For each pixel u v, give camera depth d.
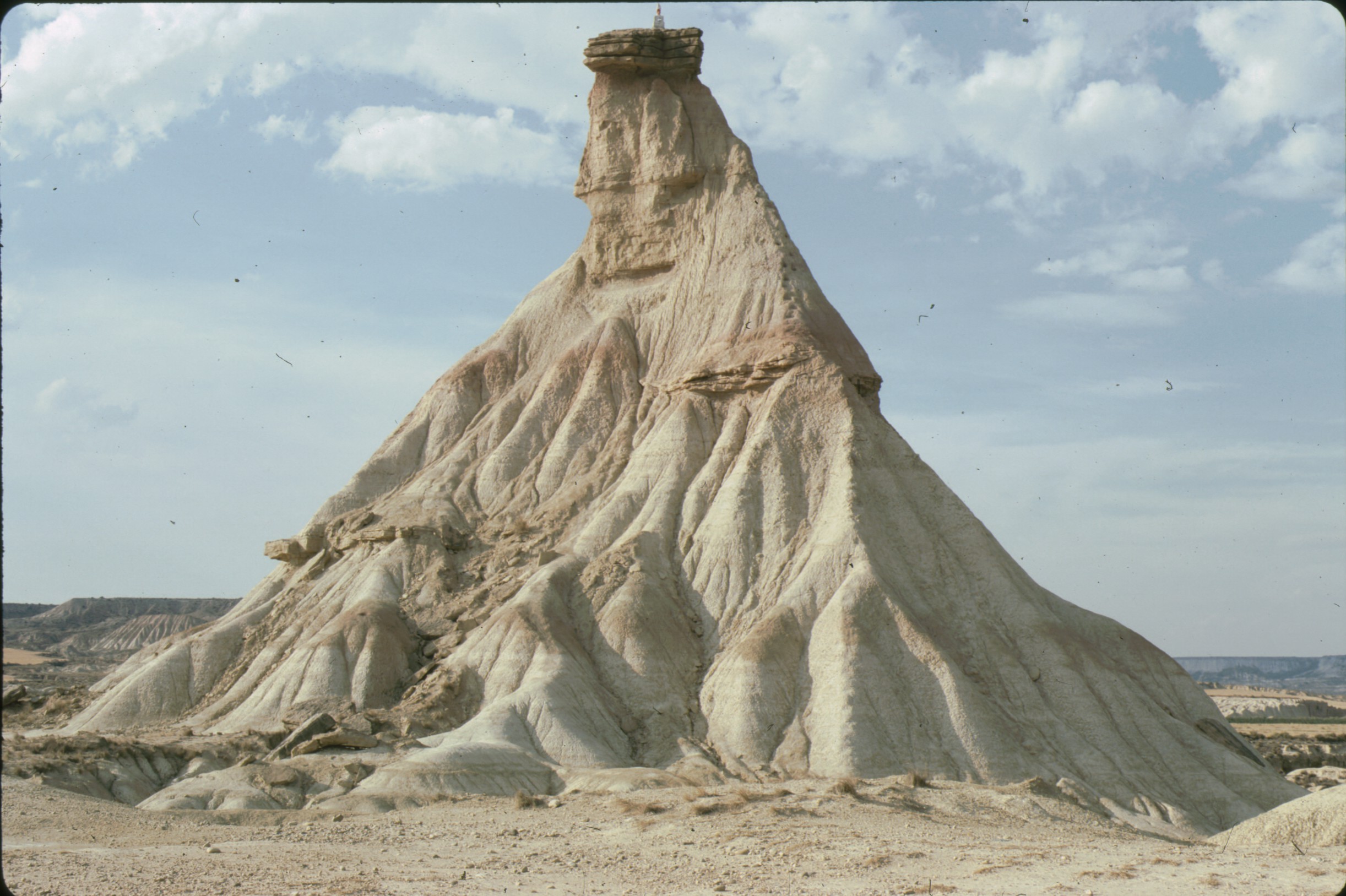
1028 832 36.41
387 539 81.94
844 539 70.62
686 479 80.69
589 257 98.75
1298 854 28.67
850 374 83.94
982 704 61.22
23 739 54.62
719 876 28.14
